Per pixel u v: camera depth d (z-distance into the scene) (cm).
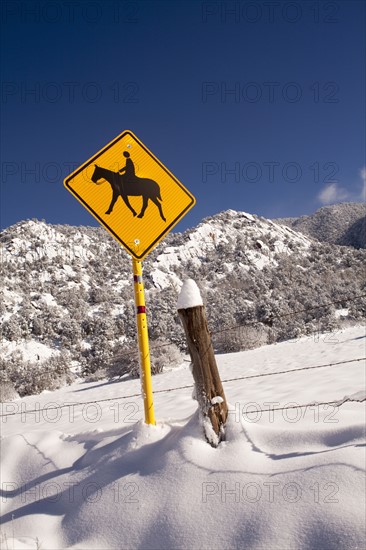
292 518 168
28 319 6475
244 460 213
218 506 189
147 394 279
